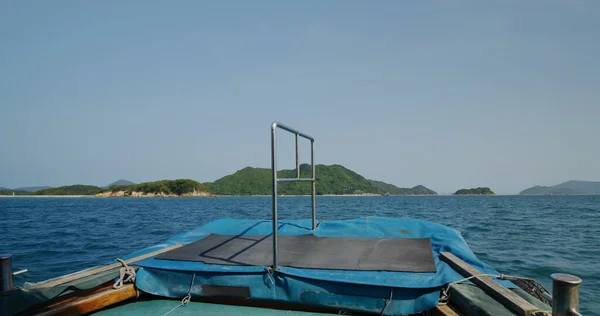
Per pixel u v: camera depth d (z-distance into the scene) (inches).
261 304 136.6
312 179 201.2
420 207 1702.8
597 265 367.6
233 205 2124.8
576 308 81.4
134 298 144.9
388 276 128.3
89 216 1152.8
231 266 142.7
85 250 467.8
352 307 124.7
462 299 114.6
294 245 170.9
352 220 213.2
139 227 772.6
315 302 128.3
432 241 178.1
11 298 117.6
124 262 151.4
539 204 2258.9
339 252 157.2
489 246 480.1
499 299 110.0
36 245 511.2
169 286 144.1
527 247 473.4
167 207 1866.4
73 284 134.8
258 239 186.4
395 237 185.6
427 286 119.6
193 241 196.5
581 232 645.9
